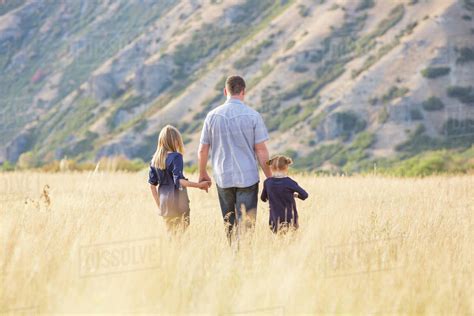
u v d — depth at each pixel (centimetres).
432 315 879
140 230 1270
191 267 995
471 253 1204
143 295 898
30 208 1503
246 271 1030
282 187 1310
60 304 852
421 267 1051
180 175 1322
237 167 1312
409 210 1655
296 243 1162
